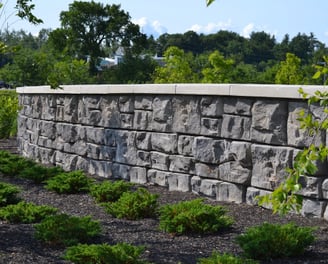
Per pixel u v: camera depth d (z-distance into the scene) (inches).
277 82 589.3
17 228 263.6
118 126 406.0
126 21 2576.3
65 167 481.7
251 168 301.3
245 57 3304.6
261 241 210.8
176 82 626.2
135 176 389.7
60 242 233.5
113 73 2300.7
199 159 333.1
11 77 1352.1
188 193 341.7
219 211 260.5
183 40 3516.2
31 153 560.1
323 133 260.8
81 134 454.3
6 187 323.6
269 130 287.0
